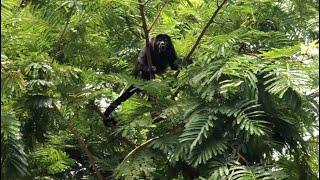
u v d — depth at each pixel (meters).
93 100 5.23
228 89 4.34
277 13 5.48
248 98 4.39
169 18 6.00
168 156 4.68
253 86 4.16
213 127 4.56
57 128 5.43
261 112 4.33
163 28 6.16
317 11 5.42
